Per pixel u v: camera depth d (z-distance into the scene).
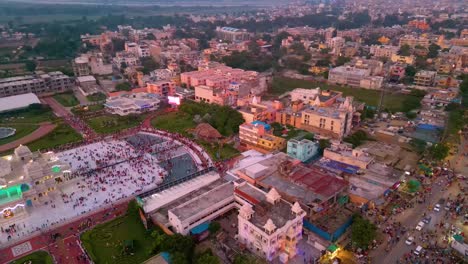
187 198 124.31
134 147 171.38
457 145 169.38
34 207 124.94
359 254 100.19
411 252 100.75
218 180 135.00
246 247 103.81
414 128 189.25
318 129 180.50
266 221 100.88
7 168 125.88
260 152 165.00
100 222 116.69
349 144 160.00
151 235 108.50
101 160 157.62
